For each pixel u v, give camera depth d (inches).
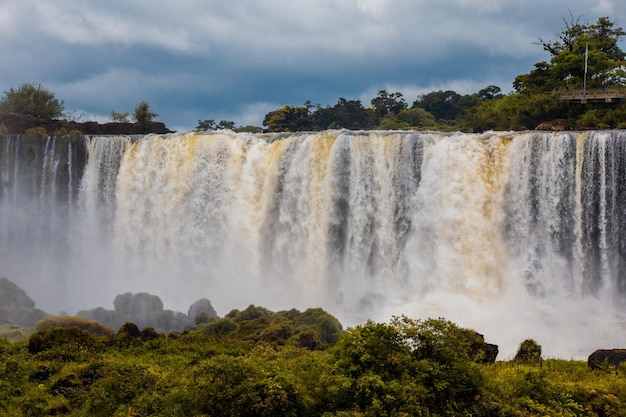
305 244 2488.9
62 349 1590.8
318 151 2485.2
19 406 1290.6
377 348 1254.3
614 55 3649.1
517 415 1213.1
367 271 2413.9
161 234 2655.0
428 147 2380.7
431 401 1211.9
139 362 1530.5
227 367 1235.9
